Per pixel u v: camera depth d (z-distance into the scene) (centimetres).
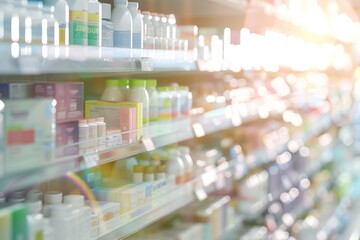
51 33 133
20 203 134
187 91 229
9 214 116
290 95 420
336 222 555
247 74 349
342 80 680
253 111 316
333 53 594
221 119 263
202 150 276
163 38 201
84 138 151
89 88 217
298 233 441
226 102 296
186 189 226
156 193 199
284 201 426
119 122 176
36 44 122
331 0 529
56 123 141
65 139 144
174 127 214
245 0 274
